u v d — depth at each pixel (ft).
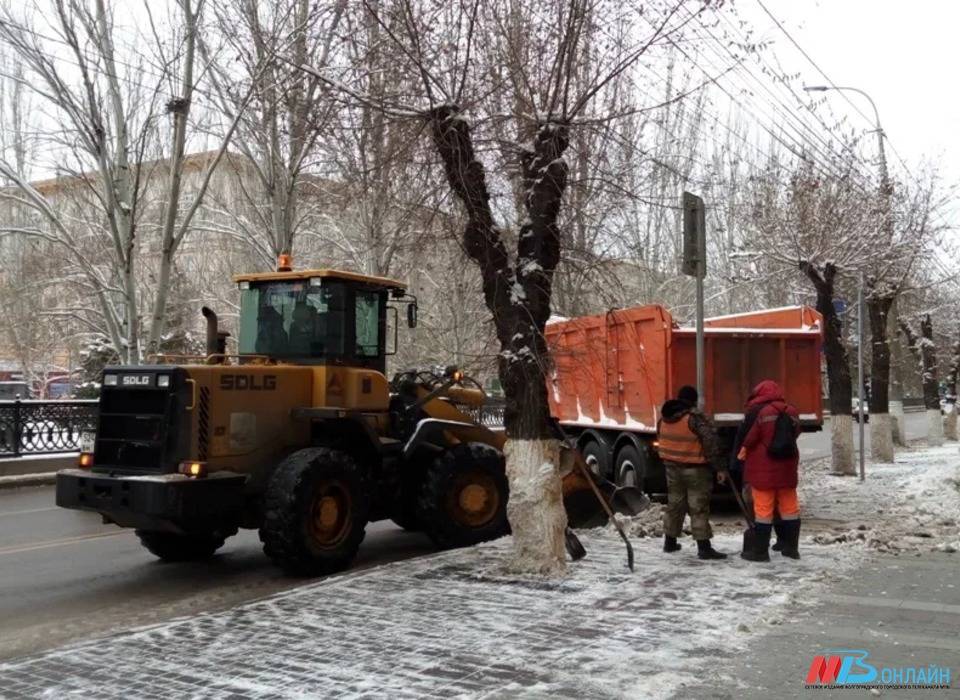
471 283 38.88
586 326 42.91
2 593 26.13
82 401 58.70
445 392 33.63
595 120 25.77
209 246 91.30
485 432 34.17
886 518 34.35
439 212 26.86
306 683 15.76
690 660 16.48
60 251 82.23
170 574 28.78
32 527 38.01
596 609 20.39
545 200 25.04
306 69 25.70
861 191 53.98
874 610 20.03
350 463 28.40
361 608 21.07
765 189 59.11
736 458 26.27
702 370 28.35
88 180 61.57
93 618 23.27
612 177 28.19
